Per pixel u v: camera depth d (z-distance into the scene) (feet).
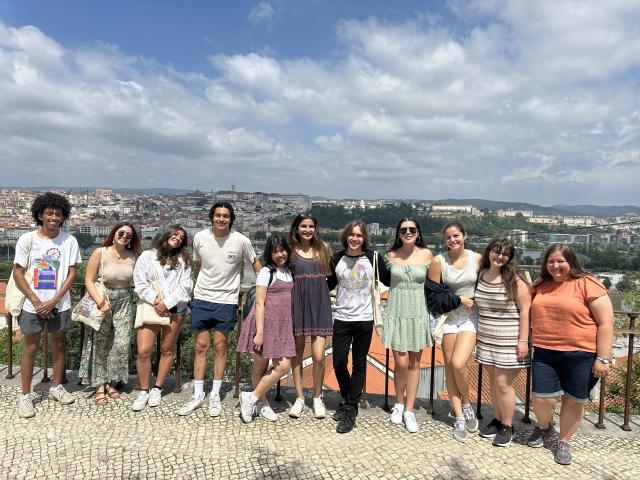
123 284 12.14
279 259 11.01
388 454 9.64
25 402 10.93
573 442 10.30
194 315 11.50
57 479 8.52
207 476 8.71
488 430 10.52
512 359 9.98
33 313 10.91
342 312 10.98
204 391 12.89
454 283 10.68
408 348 10.75
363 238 10.98
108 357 12.01
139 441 9.94
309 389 13.37
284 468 9.02
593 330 9.15
